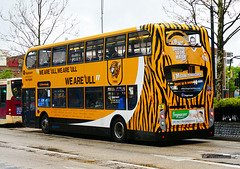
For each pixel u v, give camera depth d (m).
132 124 14.31
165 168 9.09
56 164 10.06
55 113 18.78
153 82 13.34
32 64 20.61
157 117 13.21
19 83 24.22
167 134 13.31
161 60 13.30
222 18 18.73
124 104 14.66
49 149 13.27
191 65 14.00
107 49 15.59
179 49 13.73
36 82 20.25
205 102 14.27
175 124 13.47
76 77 17.30
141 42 13.98
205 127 14.25
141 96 13.87
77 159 10.87
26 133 20.44
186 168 9.03
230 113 16.86
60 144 14.88
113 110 15.20
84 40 16.89
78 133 18.58
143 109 13.77
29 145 14.56
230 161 9.96
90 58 16.50
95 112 16.16
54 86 18.81
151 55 13.48
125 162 10.14
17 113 23.97
